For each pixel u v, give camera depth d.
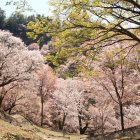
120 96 31.86
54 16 9.52
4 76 39.34
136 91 31.50
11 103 56.03
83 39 9.68
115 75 28.86
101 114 50.59
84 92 53.78
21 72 40.00
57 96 53.38
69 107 51.47
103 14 9.22
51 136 36.78
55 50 10.27
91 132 53.78
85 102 56.09
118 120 50.97
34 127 38.59
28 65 41.09
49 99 63.59
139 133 23.36
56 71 10.88
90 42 10.17
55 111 59.16
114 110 48.88
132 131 24.48
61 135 40.75
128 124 49.50
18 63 40.56
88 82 33.19
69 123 58.88
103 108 46.97
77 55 10.27
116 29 9.66
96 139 26.89
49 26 9.55
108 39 10.26
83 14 9.23
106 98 34.88
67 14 9.34
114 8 9.21
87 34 9.52
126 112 47.97
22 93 54.94
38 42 10.23
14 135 17.36
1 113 31.81
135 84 31.09
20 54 40.84
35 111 61.53
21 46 43.81
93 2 8.82
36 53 41.91
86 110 56.41
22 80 42.09
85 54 10.30
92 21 9.54
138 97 32.28
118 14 9.49
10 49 39.56
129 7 9.59
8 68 39.34
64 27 9.54
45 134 37.31
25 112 60.34
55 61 10.27
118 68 28.41
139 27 9.66
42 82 59.78
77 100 51.97
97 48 10.21
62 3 9.16
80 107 52.53
